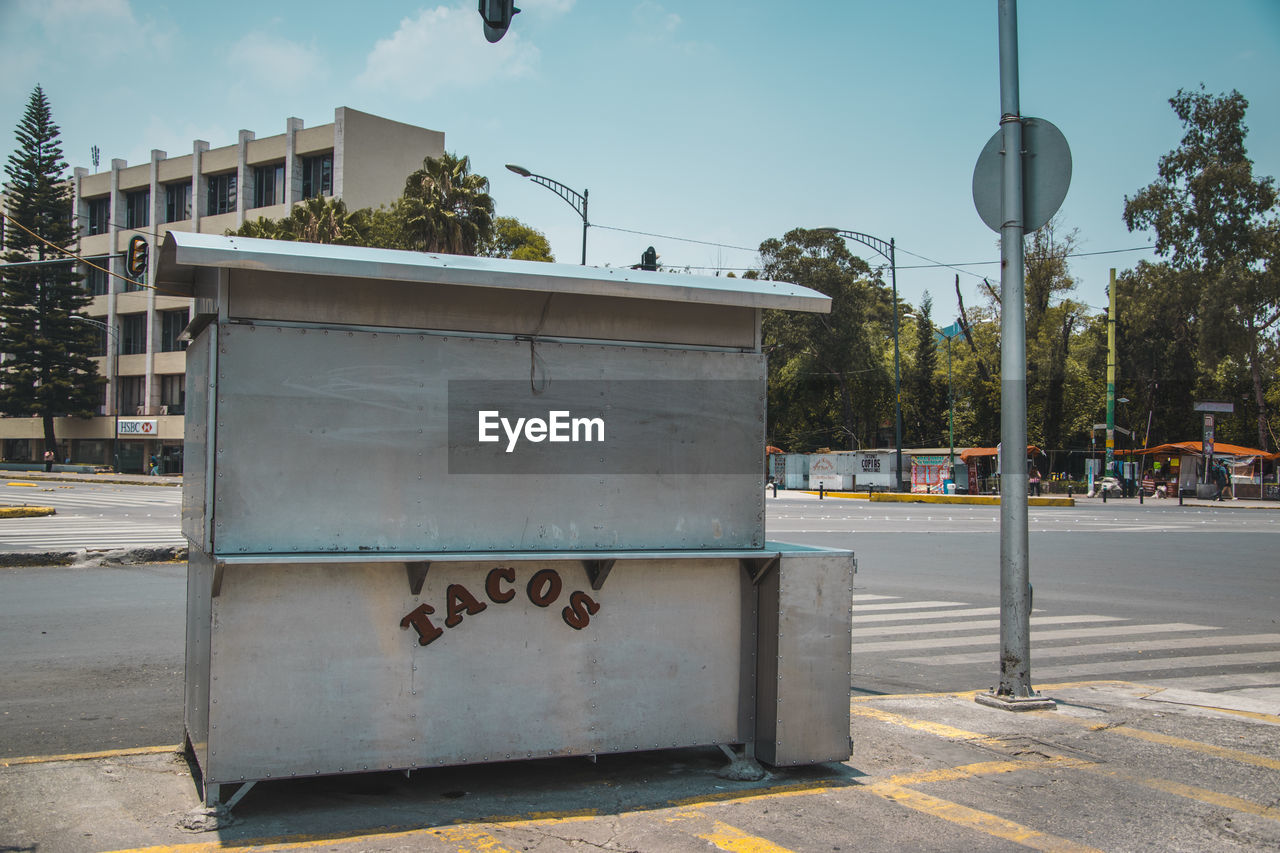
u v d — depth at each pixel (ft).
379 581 12.80
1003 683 20.18
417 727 12.98
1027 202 20.17
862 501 136.98
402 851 11.57
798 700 14.75
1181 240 159.74
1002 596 20.31
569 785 14.38
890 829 12.91
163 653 24.79
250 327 12.16
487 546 13.35
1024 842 12.59
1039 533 73.97
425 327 13.23
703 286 14.02
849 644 15.12
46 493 118.52
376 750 12.78
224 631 12.10
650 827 12.69
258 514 12.19
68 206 204.33
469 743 13.24
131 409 212.64
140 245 65.21
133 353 212.64
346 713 12.65
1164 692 21.80
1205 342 159.43
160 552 46.14
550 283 13.01
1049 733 17.85
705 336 14.93
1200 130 160.86
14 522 68.18
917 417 217.77
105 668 22.99
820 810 13.56
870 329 212.02
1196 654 27.66
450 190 114.42
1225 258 157.99
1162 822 13.42
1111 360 146.51
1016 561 20.07
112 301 212.43
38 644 25.85
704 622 14.66
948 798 14.20
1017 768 15.74
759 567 14.73
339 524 12.59
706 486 14.74
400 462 12.92
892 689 22.75
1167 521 92.43
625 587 14.14
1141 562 52.54
